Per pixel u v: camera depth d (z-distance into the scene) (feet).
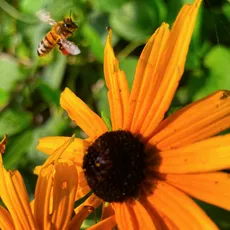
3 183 0.76
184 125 0.70
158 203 0.70
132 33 1.06
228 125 0.69
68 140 0.76
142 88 0.73
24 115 1.21
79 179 0.77
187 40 0.70
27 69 1.25
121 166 0.72
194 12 0.70
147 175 0.72
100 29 1.15
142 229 0.70
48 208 0.75
